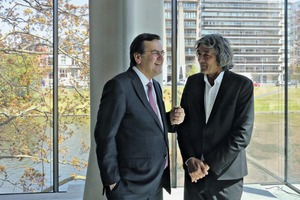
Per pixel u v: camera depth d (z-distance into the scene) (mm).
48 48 3637
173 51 3771
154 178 1775
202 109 1915
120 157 1761
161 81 3232
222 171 1852
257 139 3924
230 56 1857
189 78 2061
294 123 3709
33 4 3592
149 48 1794
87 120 3711
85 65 3682
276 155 3932
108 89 1733
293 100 3707
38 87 3637
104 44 2826
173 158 3803
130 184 1744
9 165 3619
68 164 3705
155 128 1790
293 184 3764
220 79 1884
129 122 1738
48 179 3682
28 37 3600
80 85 3693
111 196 1781
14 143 3623
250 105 1825
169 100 3816
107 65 2828
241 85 1835
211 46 1823
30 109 3635
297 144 3652
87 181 2934
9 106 3602
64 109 3686
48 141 3672
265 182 3936
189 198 1976
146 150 1750
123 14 2830
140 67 1829
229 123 1841
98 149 1722
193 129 1937
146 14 3072
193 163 1883
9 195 3570
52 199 3449
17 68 3600
